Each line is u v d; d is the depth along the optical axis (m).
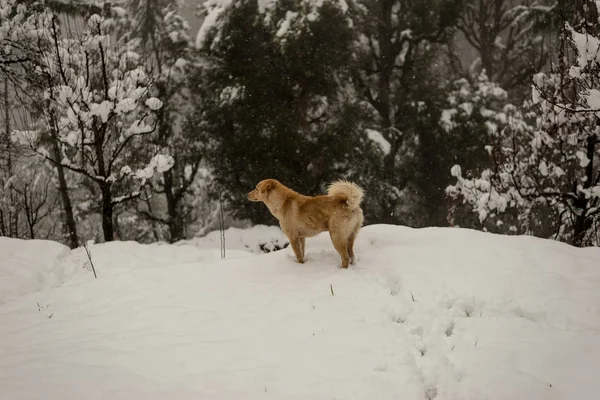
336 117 22.73
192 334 5.14
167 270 7.39
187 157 22.08
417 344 4.60
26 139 11.08
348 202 6.26
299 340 4.78
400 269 6.06
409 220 26.45
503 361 4.11
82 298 6.73
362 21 24.27
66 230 20.17
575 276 5.50
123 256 8.77
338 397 3.81
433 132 24.78
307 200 6.61
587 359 4.04
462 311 5.07
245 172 21.70
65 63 11.46
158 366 4.50
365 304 5.40
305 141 20.88
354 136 21.91
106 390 4.08
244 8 21.91
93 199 20.67
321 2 21.20
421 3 25.91
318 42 21.59
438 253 6.32
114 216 21.52
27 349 5.05
